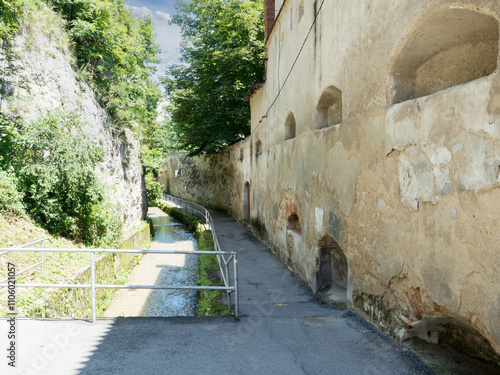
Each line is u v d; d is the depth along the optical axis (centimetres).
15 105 890
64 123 905
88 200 938
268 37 1159
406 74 420
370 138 463
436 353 383
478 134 283
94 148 952
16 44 893
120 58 1268
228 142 1912
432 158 340
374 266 464
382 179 435
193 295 955
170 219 2602
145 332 427
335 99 662
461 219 304
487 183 274
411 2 364
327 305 621
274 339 419
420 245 363
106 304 853
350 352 387
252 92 1408
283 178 971
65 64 1064
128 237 1193
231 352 382
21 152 842
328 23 614
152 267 1230
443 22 346
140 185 1736
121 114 1348
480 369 349
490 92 270
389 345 404
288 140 916
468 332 369
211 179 2511
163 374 333
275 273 863
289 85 905
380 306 453
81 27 1112
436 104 333
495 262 268
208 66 1833
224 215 2167
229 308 524
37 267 688
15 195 799
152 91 1531
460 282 307
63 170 854
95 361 354
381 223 442
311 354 381
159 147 3078
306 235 756
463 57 394
